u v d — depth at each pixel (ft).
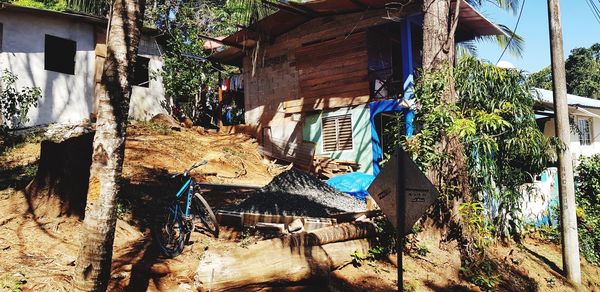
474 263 25.48
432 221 26.84
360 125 46.11
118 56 13.99
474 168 28.68
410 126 34.91
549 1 32.53
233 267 17.10
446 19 29.27
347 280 20.83
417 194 17.47
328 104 48.80
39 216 20.33
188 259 19.31
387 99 44.29
